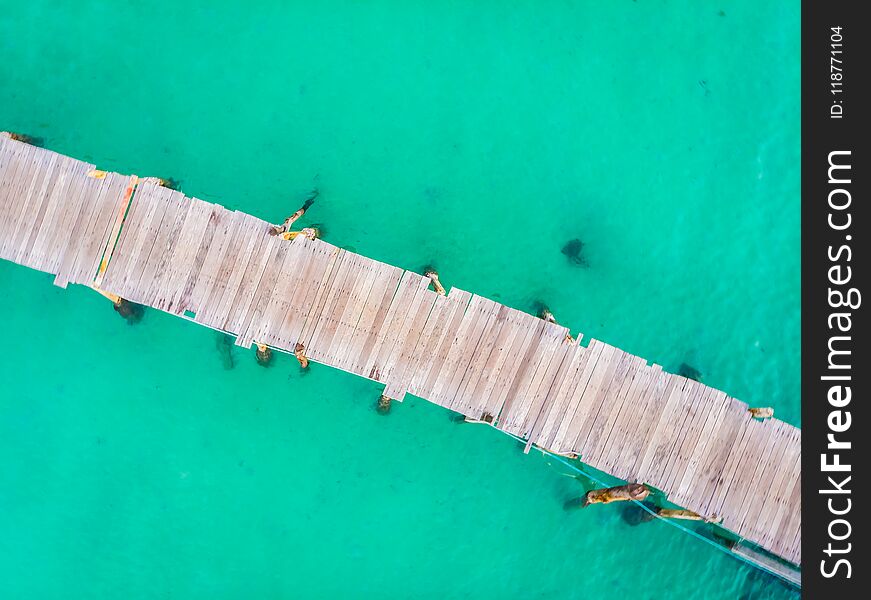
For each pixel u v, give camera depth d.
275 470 14.51
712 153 15.23
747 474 13.34
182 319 14.33
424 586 14.61
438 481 14.65
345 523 14.59
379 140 14.64
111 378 14.29
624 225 15.08
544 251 14.91
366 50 14.67
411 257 14.69
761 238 15.27
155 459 14.38
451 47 14.83
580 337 13.14
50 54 14.19
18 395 14.16
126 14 14.34
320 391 14.49
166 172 14.37
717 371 15.16
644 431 13.27
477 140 14.82
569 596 14.76
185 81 14.39
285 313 12.99
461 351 13.12
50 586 14.25
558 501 14.81
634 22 15.15
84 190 12.80
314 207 14.48
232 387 14.38
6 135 12.84
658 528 14.88
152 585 14.37
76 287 14.20
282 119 14.50
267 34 14.53
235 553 14.49
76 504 14.32
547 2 15.04
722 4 15.34
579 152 15.00
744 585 15.00
